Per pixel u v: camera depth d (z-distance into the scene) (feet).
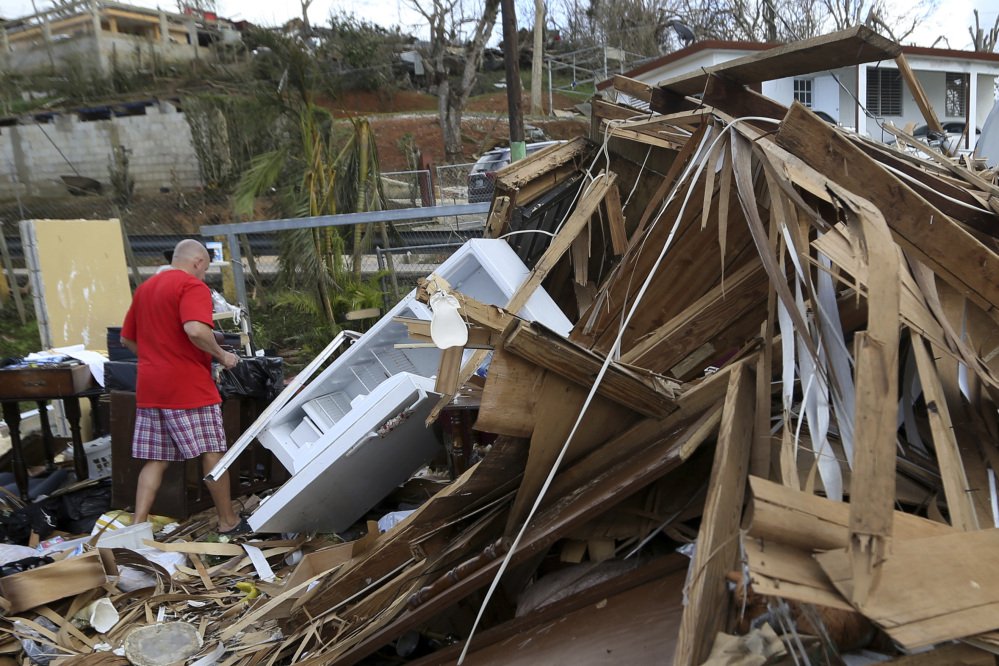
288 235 34.96
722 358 11.03
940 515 7.30
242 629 11.27
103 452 17.90
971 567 5.66
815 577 5.27
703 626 5.74
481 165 53.78
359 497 14.46
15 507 16.24
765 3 89.61
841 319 8.71
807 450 7.22
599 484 8.01
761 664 5.38
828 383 7.30
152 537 14.28
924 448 8.54
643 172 15.29
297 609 10.69
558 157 16.47
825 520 5.68
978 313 8.38
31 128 63.05
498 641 8.41
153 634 11.00
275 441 14.75
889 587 5.25
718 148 9.67
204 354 14.99
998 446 7.55
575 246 14.88
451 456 14.20
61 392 16.78
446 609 9.45
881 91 51.88
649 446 8.21
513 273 14.08
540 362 7.55
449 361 7.70
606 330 12.11
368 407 12.77
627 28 102.73
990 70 54.65
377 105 90.07
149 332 14.61
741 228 10.75
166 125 59.88
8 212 55.47
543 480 8.54
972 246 7.82
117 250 26.27
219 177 57.00
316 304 34.14
